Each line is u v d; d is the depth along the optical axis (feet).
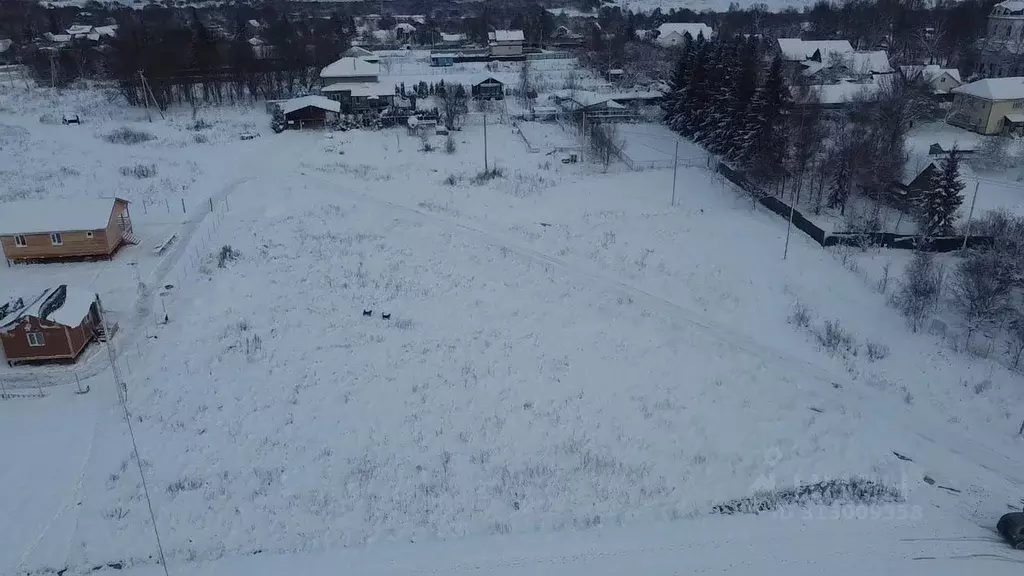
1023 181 192.34
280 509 79.77
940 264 139.03
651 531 76.74
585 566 71.36
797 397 101.60
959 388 104.17
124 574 70.44
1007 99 227.61
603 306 127.44
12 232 134.51
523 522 78.43
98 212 140.15
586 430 94.84
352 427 94.17
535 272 140.05
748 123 196.24
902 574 69.56
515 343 115.24
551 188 189.88
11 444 88.43
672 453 90.38
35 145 218.79
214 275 135.44
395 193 183.01
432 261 144.36
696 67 239.50
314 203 174.70
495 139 238.07
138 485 82.43
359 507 80.48
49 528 76.07
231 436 91.50
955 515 79.10
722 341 116.37
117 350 109.60
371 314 122.72
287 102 258.37
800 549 73.51
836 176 175.63
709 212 173.78
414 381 104.47
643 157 219.41
